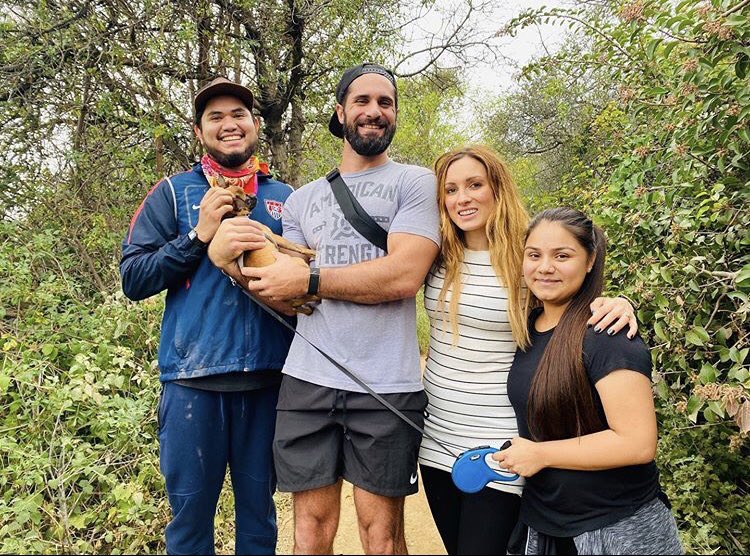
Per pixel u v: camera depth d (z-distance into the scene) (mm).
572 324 1749
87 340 3939
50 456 2871
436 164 2131
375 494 1838
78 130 5359
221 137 2307
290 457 1900
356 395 1863
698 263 2785
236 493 2334
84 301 4629
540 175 12164
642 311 2926
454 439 2002
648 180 3850
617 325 1667
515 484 1889
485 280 2006
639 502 1624
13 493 2812
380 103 2012
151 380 3578
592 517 1627
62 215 5156
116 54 5086
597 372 1648
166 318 2250
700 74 2736
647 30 3402
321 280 1847
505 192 2023
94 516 2742
